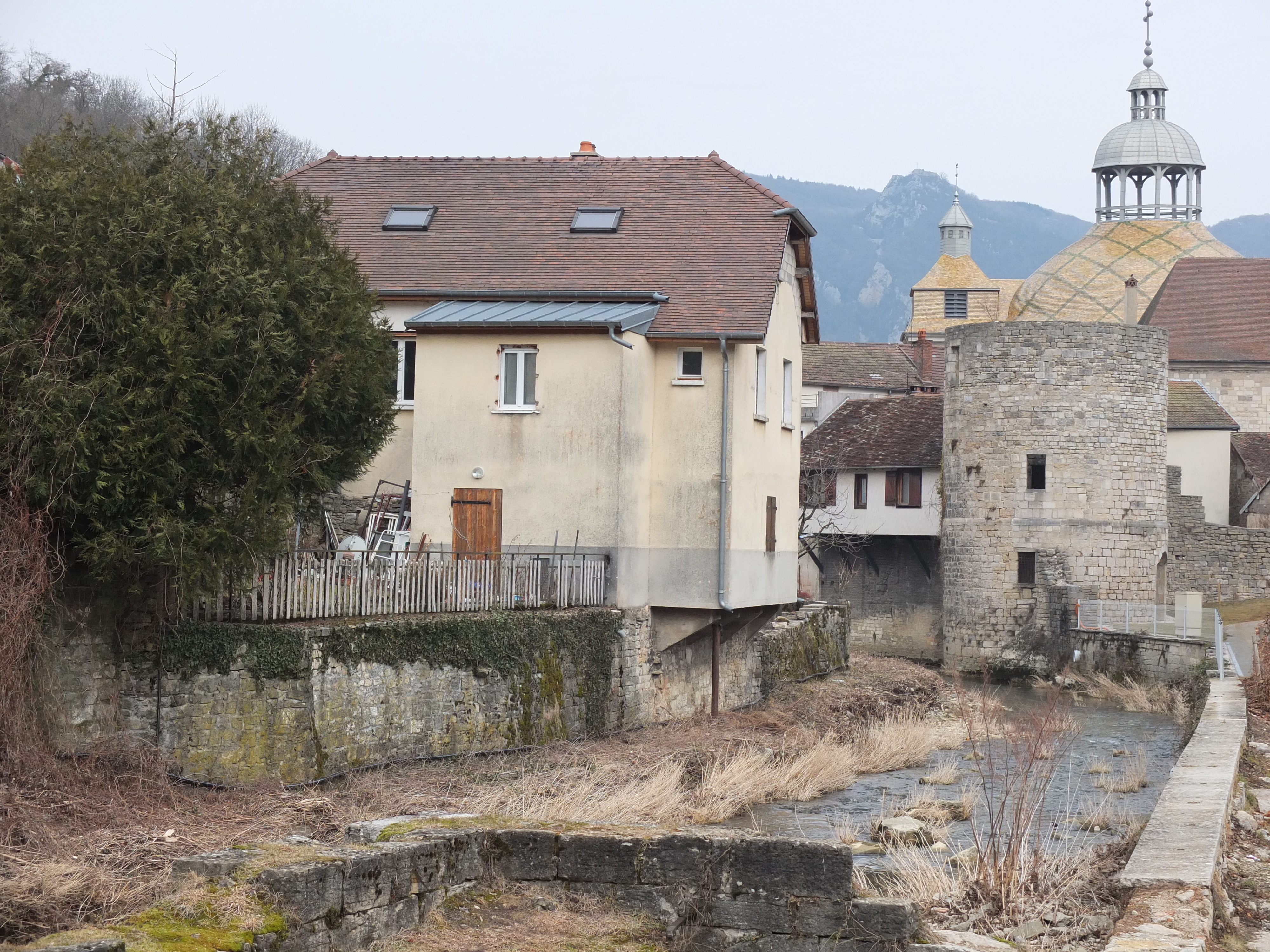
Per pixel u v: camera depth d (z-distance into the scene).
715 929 13.76
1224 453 73.88
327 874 12.38
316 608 22.69
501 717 25.78
